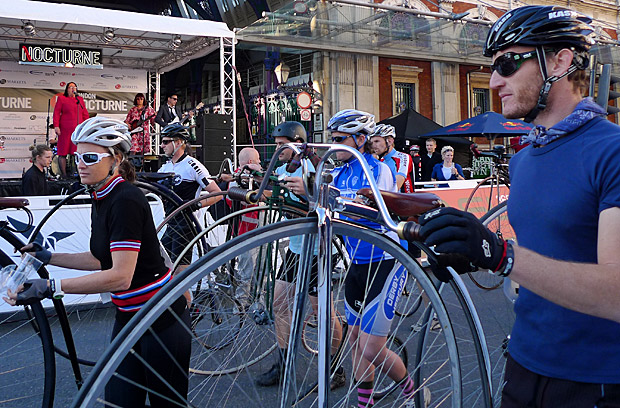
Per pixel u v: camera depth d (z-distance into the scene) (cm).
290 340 171
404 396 270
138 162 945
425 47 1728
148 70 1638
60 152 1195
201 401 257
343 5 1506
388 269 284
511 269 120
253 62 1986
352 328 299
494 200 812
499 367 310
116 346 130
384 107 1923
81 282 215
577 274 118
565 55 143
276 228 152
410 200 177
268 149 1655
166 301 133
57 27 1304
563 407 144
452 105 2073
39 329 261
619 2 2352
